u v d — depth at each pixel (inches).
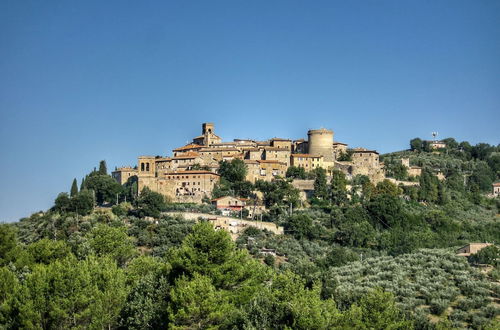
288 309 3572.8
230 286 3882.9
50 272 3855.8
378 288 4143.7
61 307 3700.8
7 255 4724.4
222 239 3878.0
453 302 4603.8
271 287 4005.9
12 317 3656.5
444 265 5354.3
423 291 4744.1
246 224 7593.5
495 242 7810.0
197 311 3472.0
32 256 4891.7
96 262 4261.8
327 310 3592.5
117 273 4188.0
